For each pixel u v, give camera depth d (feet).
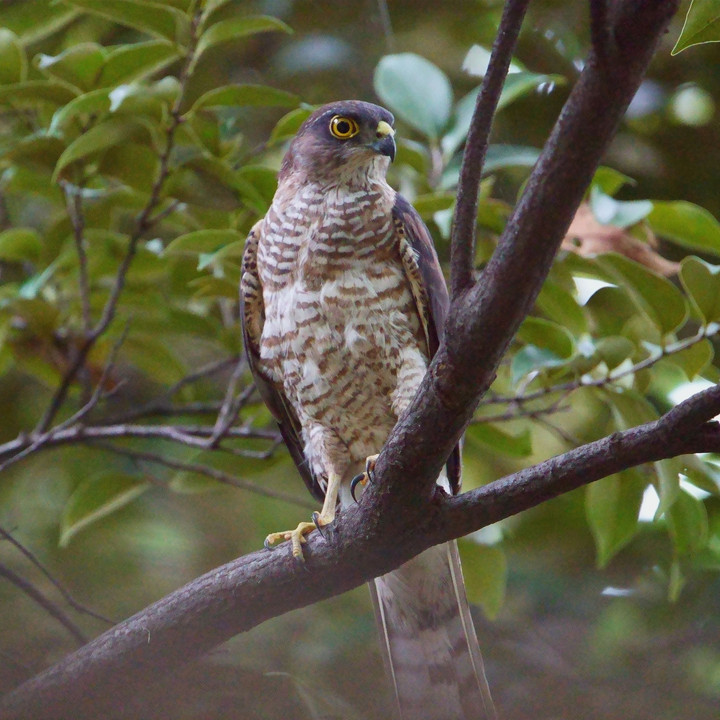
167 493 40.45
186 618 21.81
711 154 38.24
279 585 21.56
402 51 40.27
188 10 25.85
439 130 30.50
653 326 27.45
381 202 26.66
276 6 39.47
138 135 27.27
